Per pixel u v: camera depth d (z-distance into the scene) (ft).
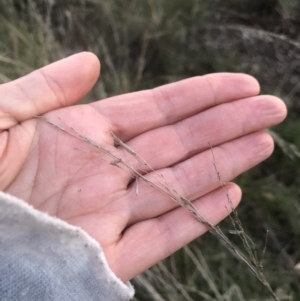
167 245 0.49
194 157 0.51
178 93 0.52
